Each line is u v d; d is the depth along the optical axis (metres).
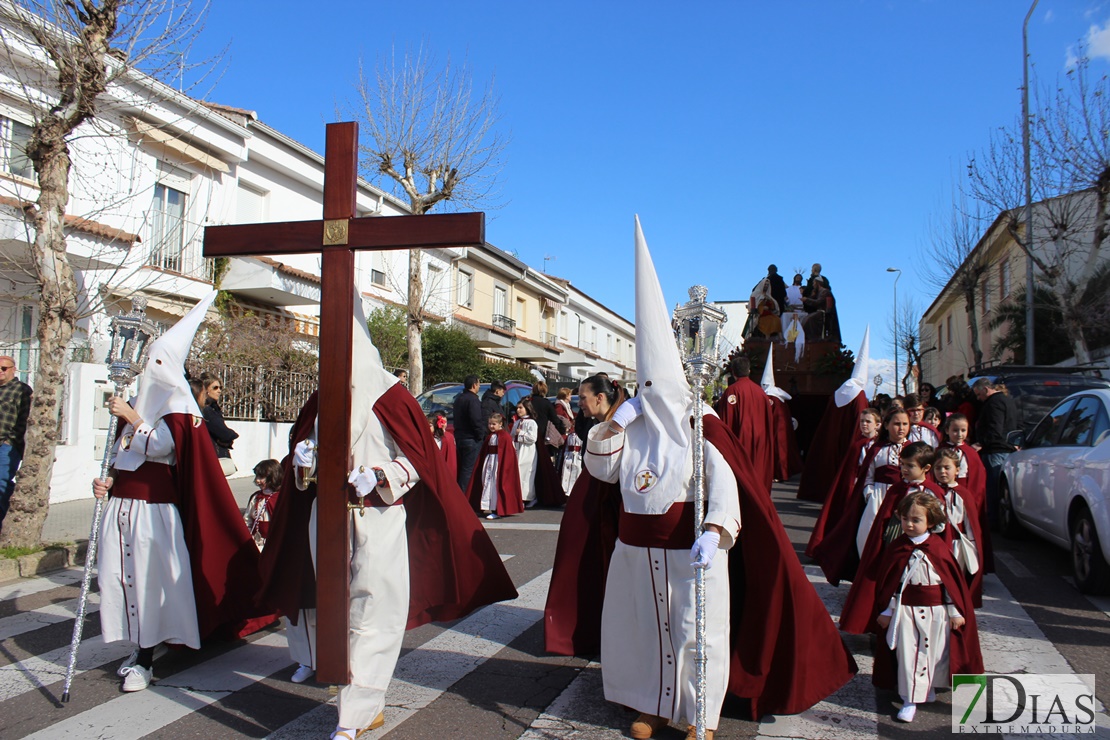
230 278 16.80
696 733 3.31
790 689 3.72
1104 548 5.93
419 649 5.04
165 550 4.41
